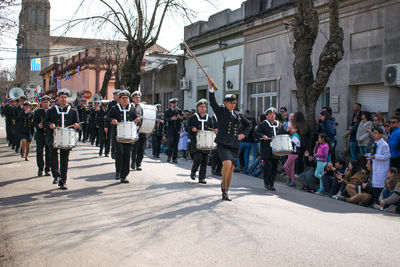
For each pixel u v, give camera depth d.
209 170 12.91
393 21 12.59
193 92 24.14
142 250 5.14
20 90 22.19
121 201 7.69
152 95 30.05
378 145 8.92
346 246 5.39
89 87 44.66
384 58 12.88
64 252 5.09
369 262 4.84
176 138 14.55
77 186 9.13
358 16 13.73
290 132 10.75
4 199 7.88
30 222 6.36
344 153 13.10
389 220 7.24
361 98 14.09
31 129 14.07
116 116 9.88
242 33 19.64
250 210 7.16
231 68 20.55
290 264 4.71
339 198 9.53
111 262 4.76
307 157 11.02
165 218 6.54
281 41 17.14
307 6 11.92
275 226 6.21
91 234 5.75
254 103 19.20
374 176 8.90
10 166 12.42
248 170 12.70
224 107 8.27
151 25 19.69
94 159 13.83
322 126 12.29
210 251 5.11
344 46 14.25
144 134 11.74
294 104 16.80
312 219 6.79
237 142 8.12
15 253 5.08
